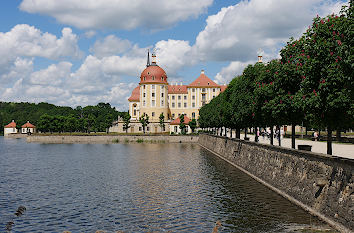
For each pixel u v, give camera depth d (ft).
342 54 56.70
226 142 203.51
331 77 66.85
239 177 129.18
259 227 66.59
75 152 274.98
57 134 487.20
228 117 187.21
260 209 79.82
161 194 101.55
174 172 146.72
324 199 69.10
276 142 180.65
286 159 94.84
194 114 544.21
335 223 62.64
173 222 73.05
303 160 82.74
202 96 544.62
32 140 468.34
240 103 149.69
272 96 103.91
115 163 187.93
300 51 88.58
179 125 458.09
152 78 497.05
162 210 83.15
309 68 71.31
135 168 164.25
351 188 59.11
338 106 66.90
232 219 73.10
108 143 406.21
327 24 71.46
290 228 64.39
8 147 353.51
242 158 152.56
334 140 178.81
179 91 547.49
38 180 133.49
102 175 143.95
